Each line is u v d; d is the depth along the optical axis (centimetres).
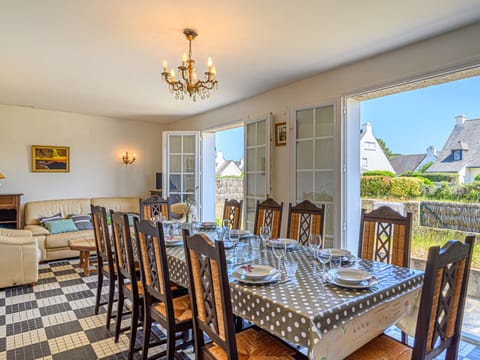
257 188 435
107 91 421
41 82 381
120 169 621
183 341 230
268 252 220
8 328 257
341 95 328
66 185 561
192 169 573
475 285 340
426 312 115
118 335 236
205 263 140
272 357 144
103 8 211
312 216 269
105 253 271
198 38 259
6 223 479
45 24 234
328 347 121
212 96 443
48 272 407
